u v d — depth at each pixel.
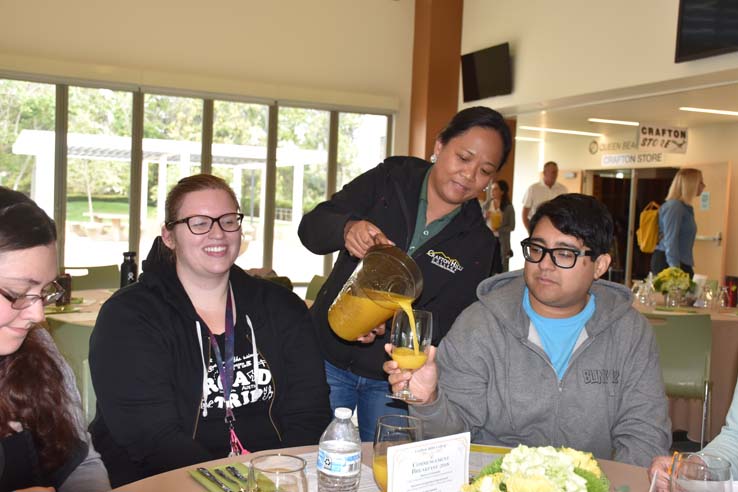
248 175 8.04
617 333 1.87
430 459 1.20
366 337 1.89
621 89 6.20
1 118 6.93
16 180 7.05
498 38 7.71
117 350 1.77
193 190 1.91
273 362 1.96
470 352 1.90
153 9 7.36
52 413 1.43
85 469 1.54
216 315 1.94
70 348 2.88
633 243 10.28
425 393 1.58
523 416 1.84
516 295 1.93
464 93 8.17
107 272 4.83
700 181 6.50
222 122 7.84
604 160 10.62
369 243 1.87
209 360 1.87
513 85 7.46
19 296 1.19
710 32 5.22
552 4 6.89
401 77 8.63
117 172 7.42
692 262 6.58
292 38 8.05
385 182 2.28
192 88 7.47
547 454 1.02
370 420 2.26
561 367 1.86
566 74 6.72
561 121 8.92
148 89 7.40
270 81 7.98
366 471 1.41
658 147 8.97
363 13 8.39
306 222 2.23
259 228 8.15
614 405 1.85
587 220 1.75
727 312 4.42
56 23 6.96
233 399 1.88
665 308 4.55
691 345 3.51
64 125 7.13
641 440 1.77
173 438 1.72
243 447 1.88
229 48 7.75
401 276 1.73
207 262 1.87
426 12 8.36
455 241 2.22
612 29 6.19
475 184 2.08
